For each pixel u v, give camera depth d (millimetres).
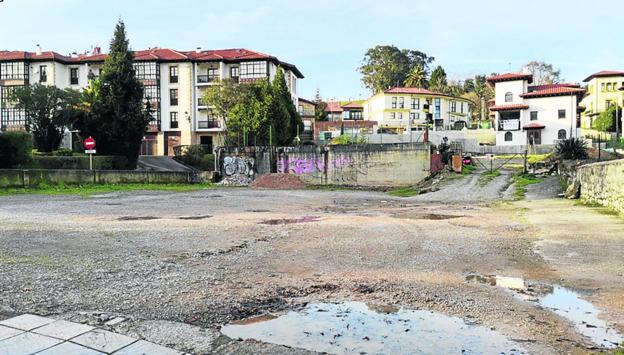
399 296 6152
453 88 97000
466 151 52531
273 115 42562
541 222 13477
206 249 9430
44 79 60531
